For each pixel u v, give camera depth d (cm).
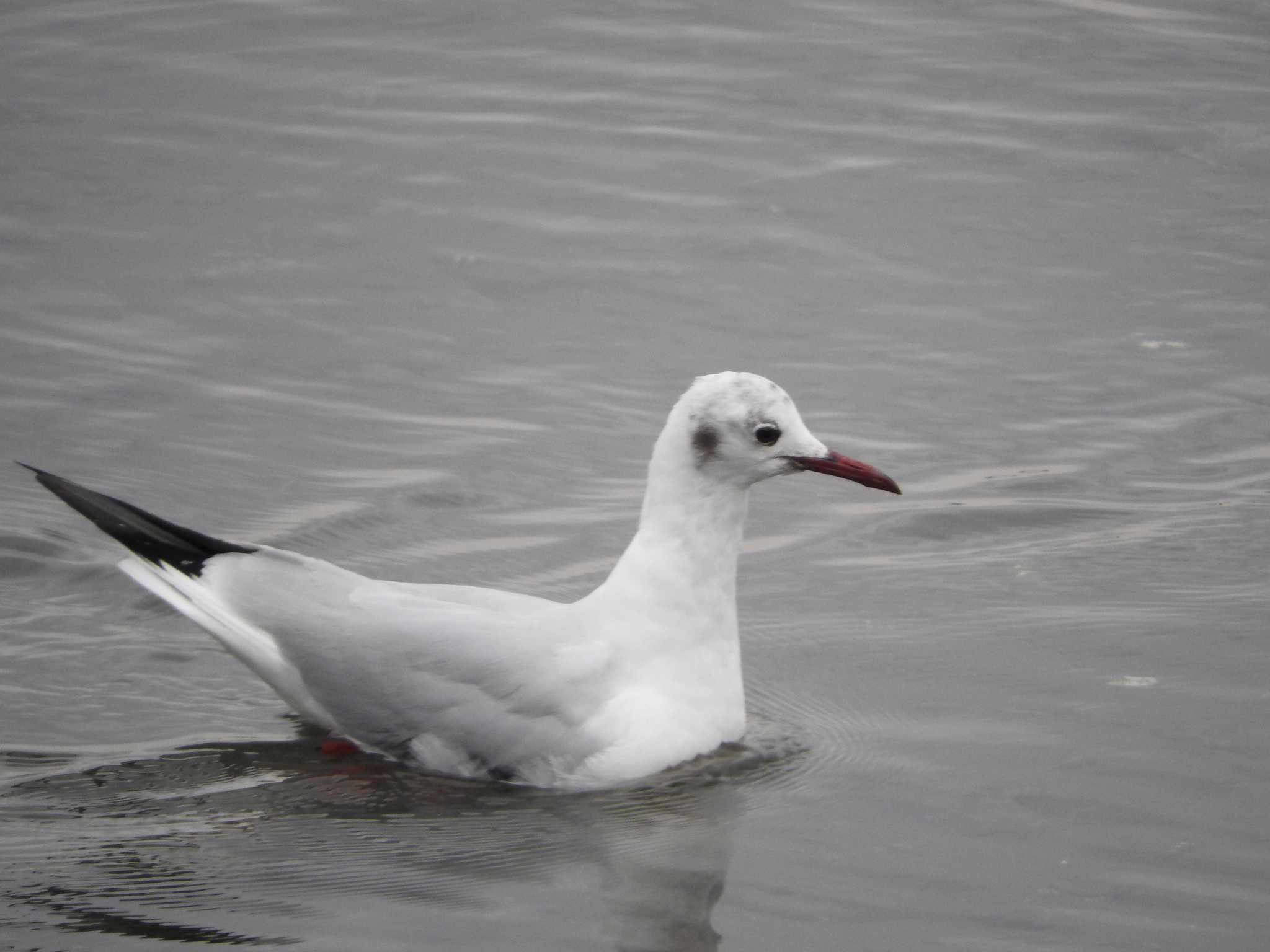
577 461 1526
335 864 960
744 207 1998
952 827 1001
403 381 1652
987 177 2072
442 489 1472
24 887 921
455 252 1889
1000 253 1919
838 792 1048
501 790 1070
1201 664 1202
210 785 1056
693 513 1101
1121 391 1669
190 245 1881
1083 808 1017
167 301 1773
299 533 1388
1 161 2034
